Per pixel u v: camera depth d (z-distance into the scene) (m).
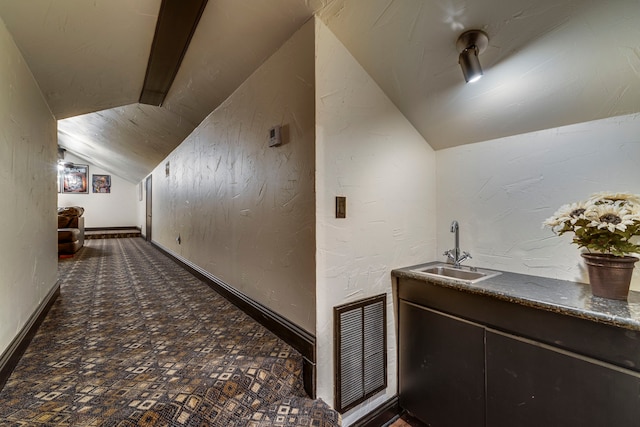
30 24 1.31
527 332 1.29
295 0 1.32
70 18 1.34
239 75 1.96
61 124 4.11
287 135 1.58
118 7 1.33
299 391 1.45
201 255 3.01
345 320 1.54
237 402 1.26
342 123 1.52
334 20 1.39
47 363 1.39
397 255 1.85
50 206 2.26
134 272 3.49
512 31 1.24
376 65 1.57
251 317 1.98
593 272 1.27
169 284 2.92
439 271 1.94
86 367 1.35
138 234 8.12
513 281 1.56
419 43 1.40
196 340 1.65
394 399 1.82
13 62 1.39
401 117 1.85
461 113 1.71
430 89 1.62
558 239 1.60
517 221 1.75
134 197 9.12
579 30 1.16
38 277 1.87
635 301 1.20
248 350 1.53
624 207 1.17
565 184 1.56
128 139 4.18
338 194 1.51
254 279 1.96
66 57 1.64
